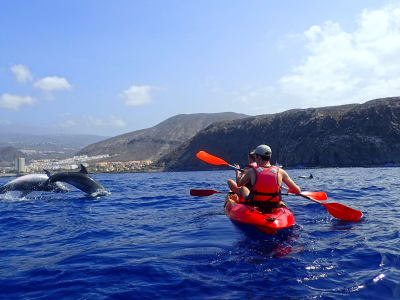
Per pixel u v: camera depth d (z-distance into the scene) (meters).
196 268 4.52
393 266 4.36
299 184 18.61
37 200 12.94
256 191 6.86
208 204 10.91
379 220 7.30
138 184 24.23
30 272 4.63
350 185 16.88
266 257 4.89
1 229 7.75
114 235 6.81
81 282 4.21
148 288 3.94
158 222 8.04
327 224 6.99
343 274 4.16
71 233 7.12
